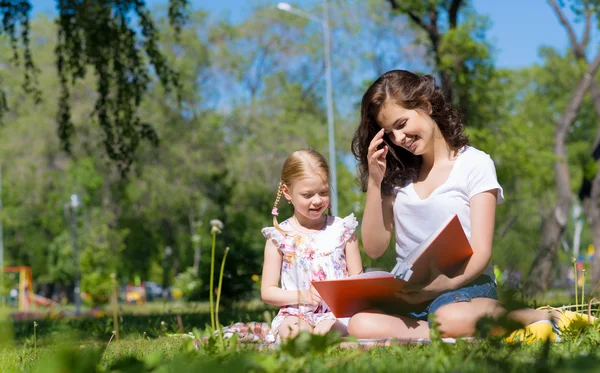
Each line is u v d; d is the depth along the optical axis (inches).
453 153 164.6
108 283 1067.3
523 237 531.5
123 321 323.0
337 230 185.2
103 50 470.0
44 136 1366.9
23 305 1362.0
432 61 827.4
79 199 1460.4
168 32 1408.7
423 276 145.3
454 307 143.7
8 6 447.8
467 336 143.3
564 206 737.0
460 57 747.4
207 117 1424.7
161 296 2059.5
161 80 491.5
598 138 786.2
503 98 840.9
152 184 1370.6
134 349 159.8
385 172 170.2
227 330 168.4
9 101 1386.6
